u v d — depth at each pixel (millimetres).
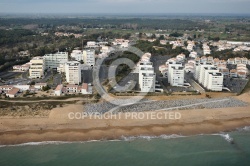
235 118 183500
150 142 155000
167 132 165375
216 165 136375
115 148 148625
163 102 198250
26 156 140125
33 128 164250
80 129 164500
